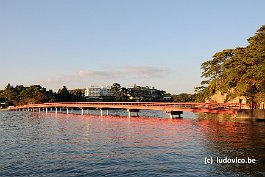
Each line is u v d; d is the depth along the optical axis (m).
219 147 35.69
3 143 44.53
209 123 66.00
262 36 67.81
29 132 60.38
